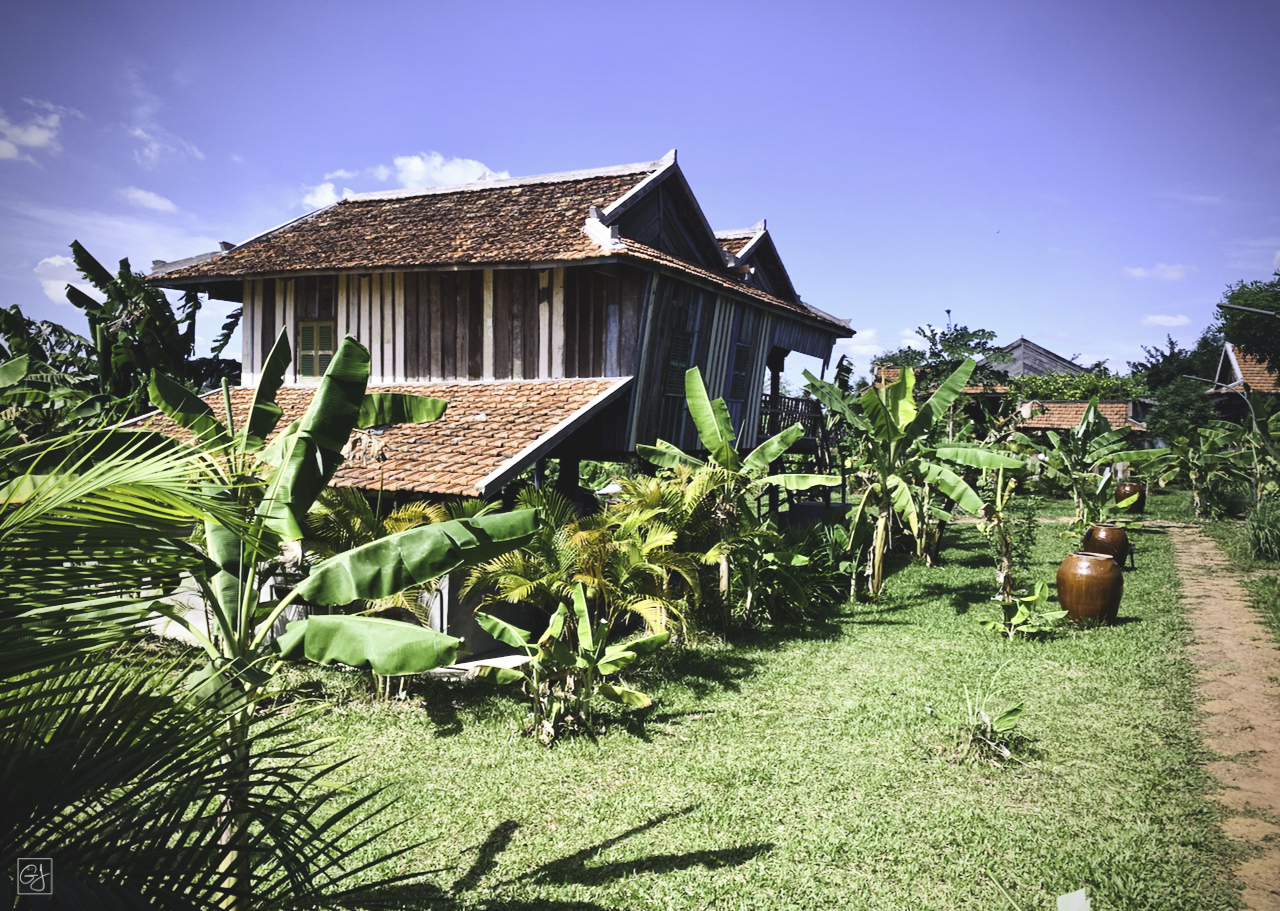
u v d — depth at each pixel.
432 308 15.98
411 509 9.78
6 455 3.19
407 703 9.69
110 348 17.16
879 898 5.55
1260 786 6.90
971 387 27.55
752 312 18.61
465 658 11.21
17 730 2.87
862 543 16.17
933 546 18.92
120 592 3.27
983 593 15.46
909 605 14.87
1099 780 7.21
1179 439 25.59
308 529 9.59
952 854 6.05
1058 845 6.11
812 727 8.82
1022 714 8.91
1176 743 7.91
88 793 2.97
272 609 5.08
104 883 2.85
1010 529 14.65
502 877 5.95
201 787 3.41
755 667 11.13
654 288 14.65
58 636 2.93
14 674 2.78
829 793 7.18
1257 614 12.72
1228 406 39.66
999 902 5.41
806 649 12.06
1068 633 12.29
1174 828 6.25
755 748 8.27
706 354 16.92
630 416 14.59
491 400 14.21
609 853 6.26
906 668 10.92
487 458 11.47
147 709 3.27
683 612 11.62
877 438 15.34
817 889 5.68
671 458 13.61
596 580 9.82
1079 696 9.41
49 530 2.89
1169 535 21.80
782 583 13.43
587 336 14.78
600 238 13.99
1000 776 7.39
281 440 5.43
